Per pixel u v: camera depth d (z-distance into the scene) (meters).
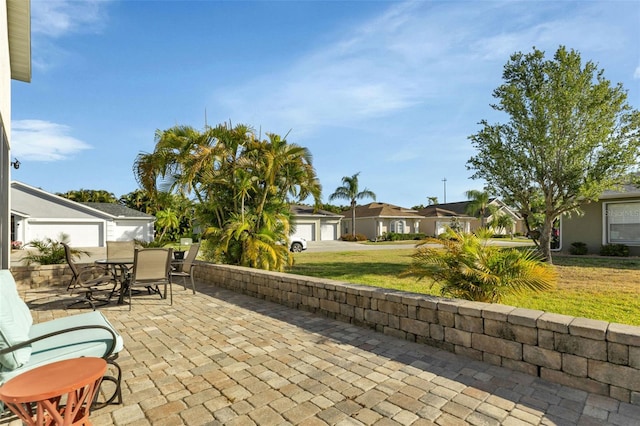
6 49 5.80
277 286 6.33
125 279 6.64
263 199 9.28
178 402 2.83
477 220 37.81
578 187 10.70
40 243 10.17
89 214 25.31
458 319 3.79
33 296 6.93
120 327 4.86
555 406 2.72
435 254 4.68
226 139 8.98
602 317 5.14
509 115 11.49
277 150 9.25
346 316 5.06
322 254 17.34
